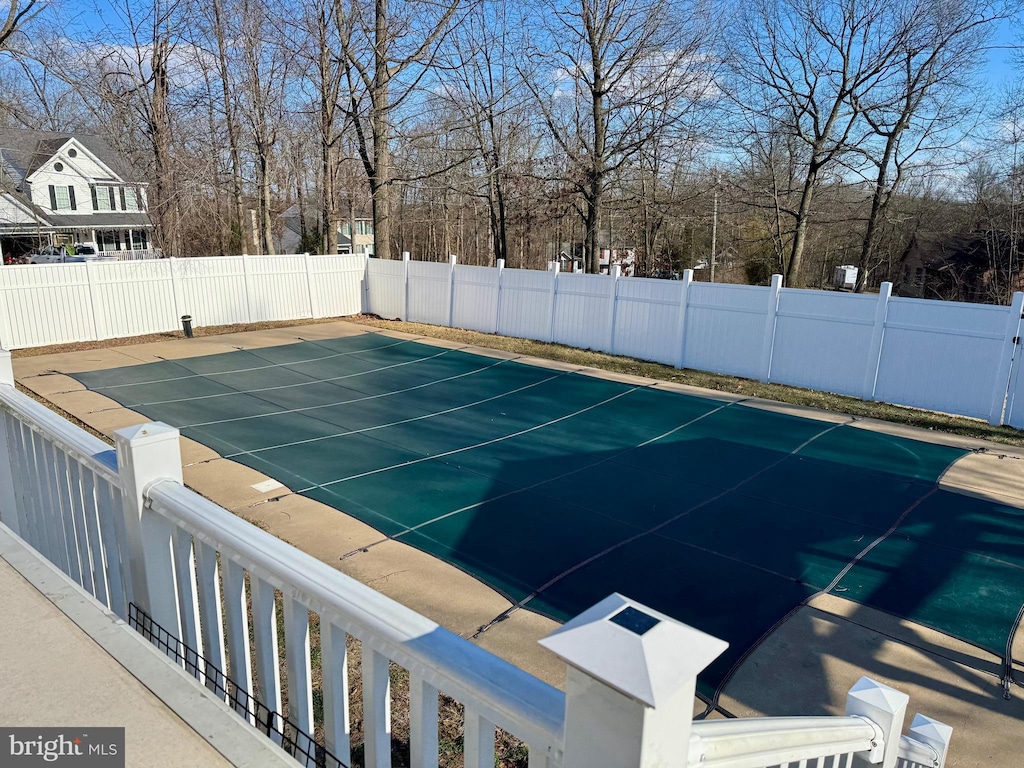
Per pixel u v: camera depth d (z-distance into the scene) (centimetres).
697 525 709
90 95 2164
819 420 1066
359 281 2006
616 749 102
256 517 706
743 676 476
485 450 931
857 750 235
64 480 295
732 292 1297
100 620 229
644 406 1145
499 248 2786
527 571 607
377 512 724
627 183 2845
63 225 3419
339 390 1232
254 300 1819
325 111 2250
